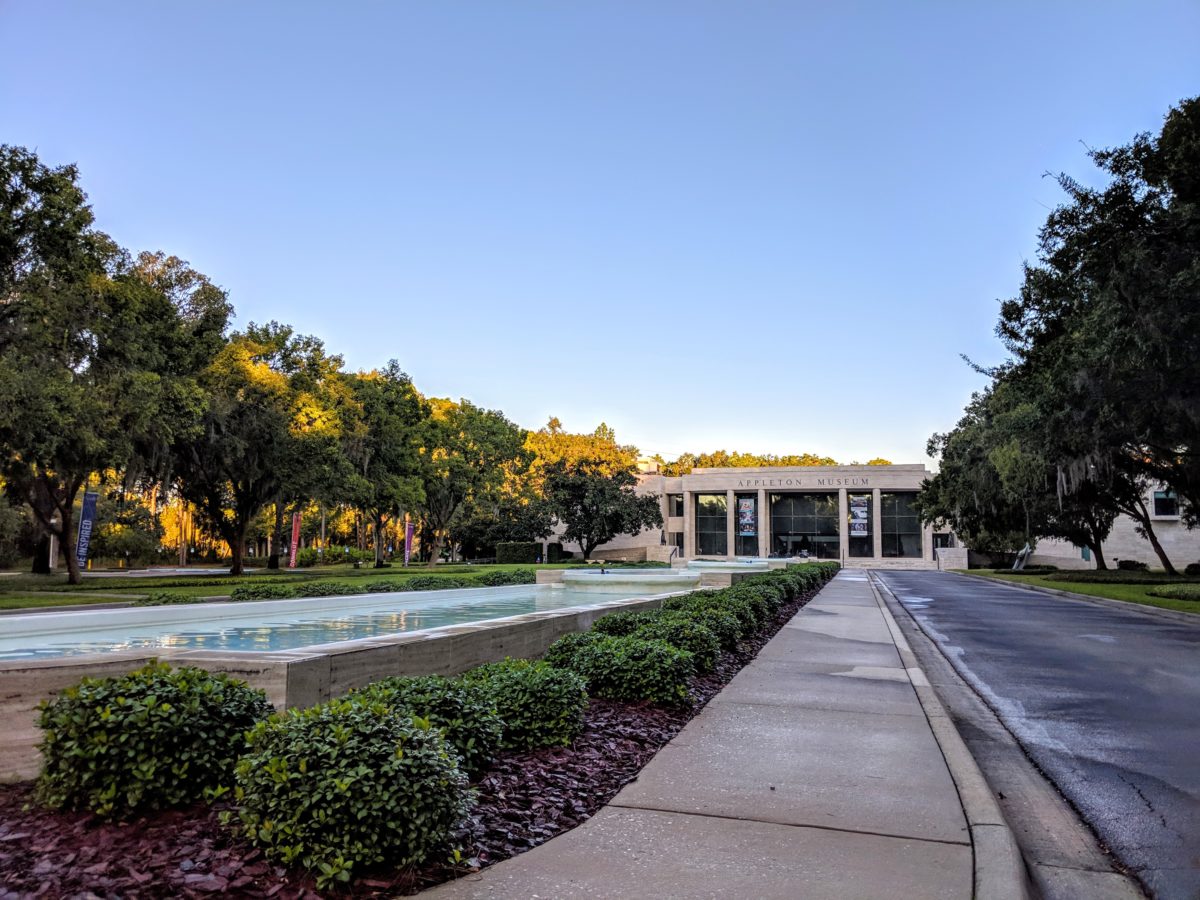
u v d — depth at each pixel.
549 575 30.02
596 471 69.62
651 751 6.17
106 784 4.21
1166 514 66.69
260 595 18.98
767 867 3.87
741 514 79.81
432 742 3.95
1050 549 71.19
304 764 3.66
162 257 34.47
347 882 3.54
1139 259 17.09
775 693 8.54
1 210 22.91
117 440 26.30
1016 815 5.38
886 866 3.90
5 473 26.52
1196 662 12.84
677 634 9.68
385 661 7.26
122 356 27.27
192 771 4.43
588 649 8.16
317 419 36.56
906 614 22.48
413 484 47.38
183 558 67.75
